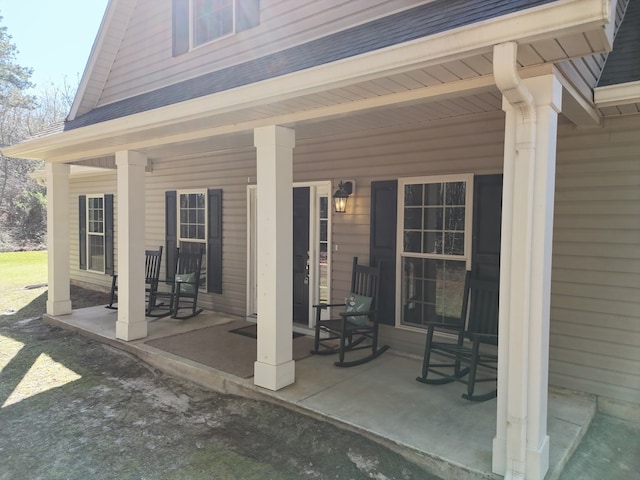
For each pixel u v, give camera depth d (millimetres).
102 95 6914
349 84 2863
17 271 13586
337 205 5117
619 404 3533
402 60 2508
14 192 25625
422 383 3963
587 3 1912
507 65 2168
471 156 4203
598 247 3596
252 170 6277
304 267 5754
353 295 4914
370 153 4902
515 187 2496
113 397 4066
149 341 5324
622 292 3518
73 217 10344
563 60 2377
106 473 2879
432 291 4586
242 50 5098
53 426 3521
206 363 4508
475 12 2592
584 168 3625
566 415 3340
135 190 5348
